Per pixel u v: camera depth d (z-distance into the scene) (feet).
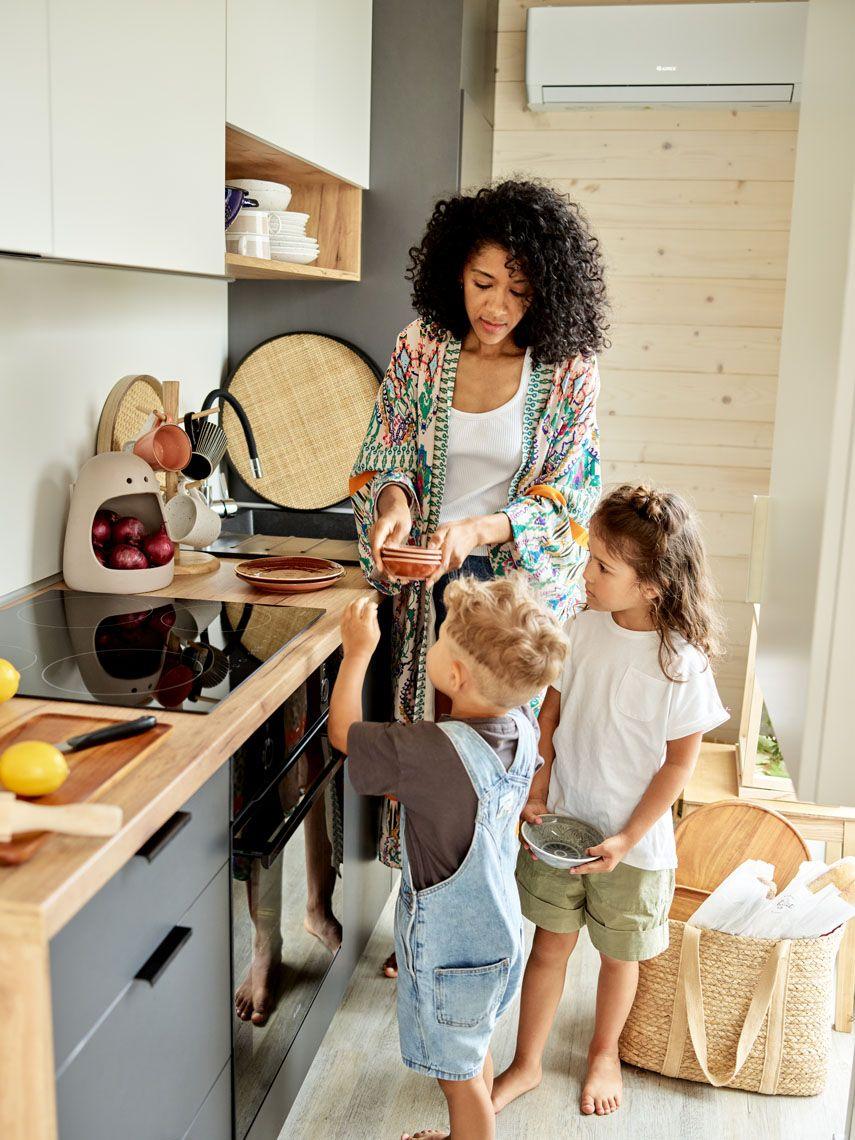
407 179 8.73
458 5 8.42
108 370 7.29
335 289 8.96
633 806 6.02
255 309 9.11
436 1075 5.26
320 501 9.05
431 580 6.13
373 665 7.22
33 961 3.00
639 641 5.93
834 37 3.47
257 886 5.08
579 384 6.77
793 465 3.66
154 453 6.83
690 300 10.50
